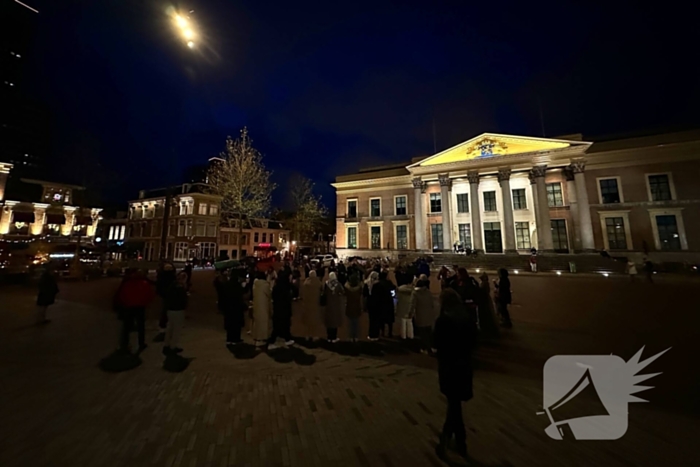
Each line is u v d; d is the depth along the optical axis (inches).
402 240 1675.7
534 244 1382.9
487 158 1390.3
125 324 276.2
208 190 2021.4
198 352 286.0
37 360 253.4
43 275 392.2
